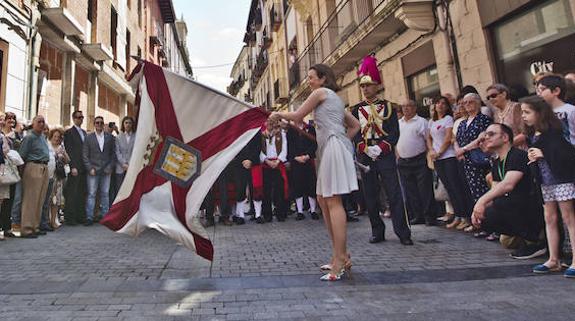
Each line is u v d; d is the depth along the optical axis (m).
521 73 6.21
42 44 10.31
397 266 3.69
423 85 8.84
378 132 4.78
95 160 7.28
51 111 10.78
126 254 4.46
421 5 7.87
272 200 8.27
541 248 3.86
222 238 5.52
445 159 5.55
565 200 3.18
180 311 2.57
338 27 12.52
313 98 3.29
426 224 6.05
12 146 6.03
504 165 3.96
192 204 3.29
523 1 5.93
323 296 2.85
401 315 2.44
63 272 3.64
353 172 3.25
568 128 3.42
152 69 3.64
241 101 3.55
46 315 2.51
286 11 20.89
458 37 7.40
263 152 7.38
